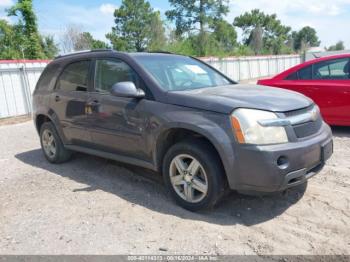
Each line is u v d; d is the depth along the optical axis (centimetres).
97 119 499
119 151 486
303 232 357
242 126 360
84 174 557
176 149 407
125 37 6088
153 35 4997
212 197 386
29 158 680
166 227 377
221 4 5025
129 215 407
